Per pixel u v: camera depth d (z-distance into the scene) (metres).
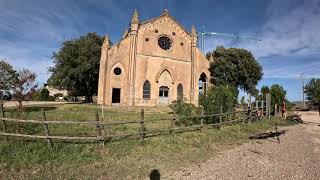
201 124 16.36
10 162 8.73
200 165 9.57
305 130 21.09
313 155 11.79
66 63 45.16
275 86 33.78
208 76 43.47
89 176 8.06
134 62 37.25
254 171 9.03
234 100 21.28
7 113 17.34
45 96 76.44
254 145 13.59
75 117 21.30
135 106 35.25
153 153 10.79
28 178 7.65
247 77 43.22
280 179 8.27
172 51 40.41
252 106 25.05
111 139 12.02
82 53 43.88
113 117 22.36
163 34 39.91
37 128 13.68
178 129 14.74
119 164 9.27
